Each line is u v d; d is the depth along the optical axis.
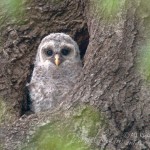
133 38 10.33
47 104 12.65
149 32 10.27
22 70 12.92
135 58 10.23
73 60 13.20
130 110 10.03
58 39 13.24
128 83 10.16
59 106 10.40
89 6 11.74
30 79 13.22
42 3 13.63
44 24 13.62
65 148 8.70
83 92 10.27
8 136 9.85
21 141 9.75
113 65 10.31
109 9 8.17
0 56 12.59
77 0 13.61
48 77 12.90
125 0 10.44
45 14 13.62
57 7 13.66
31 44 13.47
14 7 8.17
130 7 10.41
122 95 10.09
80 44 13.98
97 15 10.94
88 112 9.97
